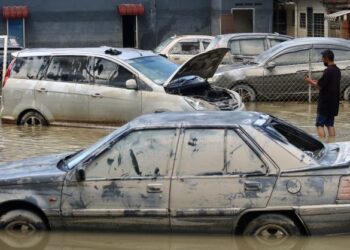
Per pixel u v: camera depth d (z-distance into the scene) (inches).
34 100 807.1
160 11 2110.0
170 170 395.9
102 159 404.2
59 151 684.7
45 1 2086.6
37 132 783.7
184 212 391.9
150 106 734.5
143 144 403.2
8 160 650.2
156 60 792.9
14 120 821.2
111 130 767.1
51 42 2103.8
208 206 390.0
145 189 396.2
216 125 399.5
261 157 388.8
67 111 789.9
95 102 769.6
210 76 809.5
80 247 404.2
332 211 378.9
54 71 802.8
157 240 398.6
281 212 384.8
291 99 1013.8
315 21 1860.2
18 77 819.4
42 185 406.9
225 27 1987.0
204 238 394.0
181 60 1262.3
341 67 989.8
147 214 395.2
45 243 407.5
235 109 714.2
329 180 381.4
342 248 383.9
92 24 2110.0
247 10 1998.0
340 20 1696.6
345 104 977.5
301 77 999.0
